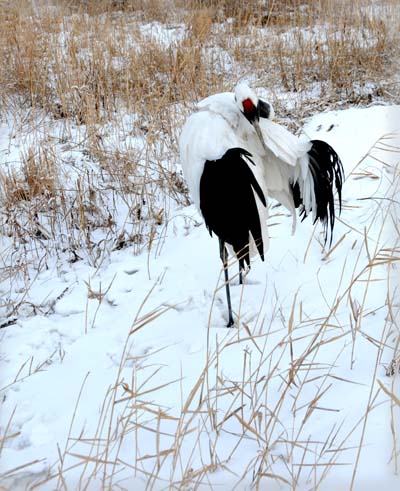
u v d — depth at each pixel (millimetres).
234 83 7605
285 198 4328
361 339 3639
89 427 3377
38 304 4656
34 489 2994
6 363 4043
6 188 5781
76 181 5949
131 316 4336
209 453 3066
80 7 10039
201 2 10430
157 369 3605
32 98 7152
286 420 3176
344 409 3154
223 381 3406
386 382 3242
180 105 7059
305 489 2795
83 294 4695
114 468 2936
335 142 6055
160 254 5062
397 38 8281
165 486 2920
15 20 8984
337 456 2906
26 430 3436
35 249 5316
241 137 4113
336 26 8938
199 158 3980
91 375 3803
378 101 7211
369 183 5367
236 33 9188
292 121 6574
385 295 4043
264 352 3729
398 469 2797
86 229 5473
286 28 9289
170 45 8234
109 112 7012
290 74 7855
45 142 6449
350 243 4699
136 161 6113
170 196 5801
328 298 4137
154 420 3338
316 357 3582
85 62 8086
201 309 4316
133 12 10266
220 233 4008
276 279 4469
